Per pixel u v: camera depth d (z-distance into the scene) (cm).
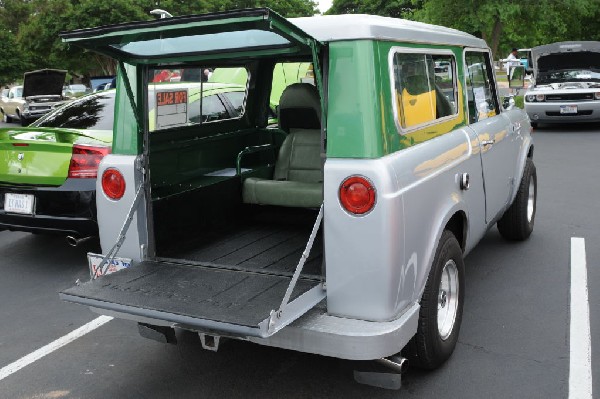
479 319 441
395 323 297
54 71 2028
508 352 392
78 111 654
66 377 384
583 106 1430
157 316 292
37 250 653
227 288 320
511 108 568
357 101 293
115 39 304
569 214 723
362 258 293
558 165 1035
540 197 812
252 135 528
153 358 404
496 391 347
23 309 496
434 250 335
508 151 514
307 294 297
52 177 543
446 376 364
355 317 300
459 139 394
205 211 438
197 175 457
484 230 461
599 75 1527
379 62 299
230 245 420
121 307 301
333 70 298
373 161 289
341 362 335
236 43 307
